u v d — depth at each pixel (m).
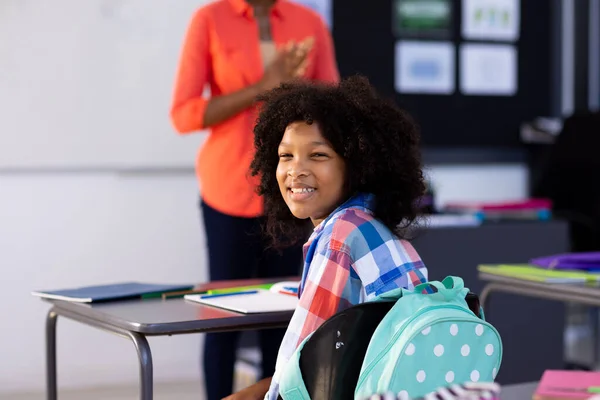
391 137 1.67
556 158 4.50
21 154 3.95
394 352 1.35
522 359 3.65
